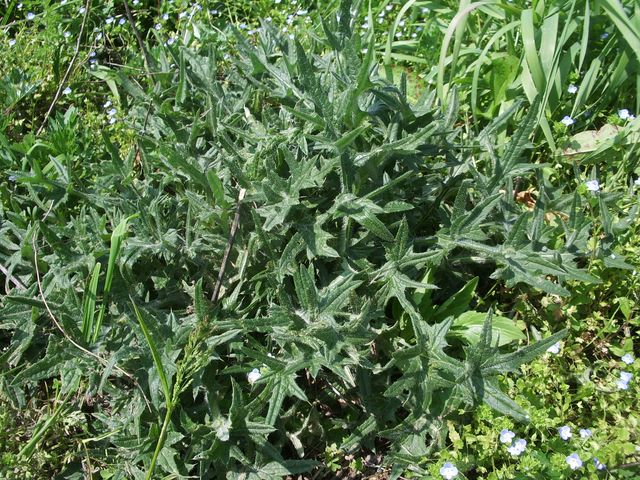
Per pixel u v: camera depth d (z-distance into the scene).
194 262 2.69
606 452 2.40
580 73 3.88
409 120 2.71
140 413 2.35
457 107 2.87
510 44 3.79
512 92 3.78
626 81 3.79
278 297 2.38
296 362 2.30
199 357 2.12
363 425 2.46
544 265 2.53
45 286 2.65
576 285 2.92
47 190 2.96
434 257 2.54
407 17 4.64
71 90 4.06
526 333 2.93
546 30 3.59
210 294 2.72
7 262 2.81
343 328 2.27
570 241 2.77
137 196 2.80
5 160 3.29
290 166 2.41
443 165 2.84
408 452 2.43
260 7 4.70
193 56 3.23
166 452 2.33
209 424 2.37
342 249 2.58
